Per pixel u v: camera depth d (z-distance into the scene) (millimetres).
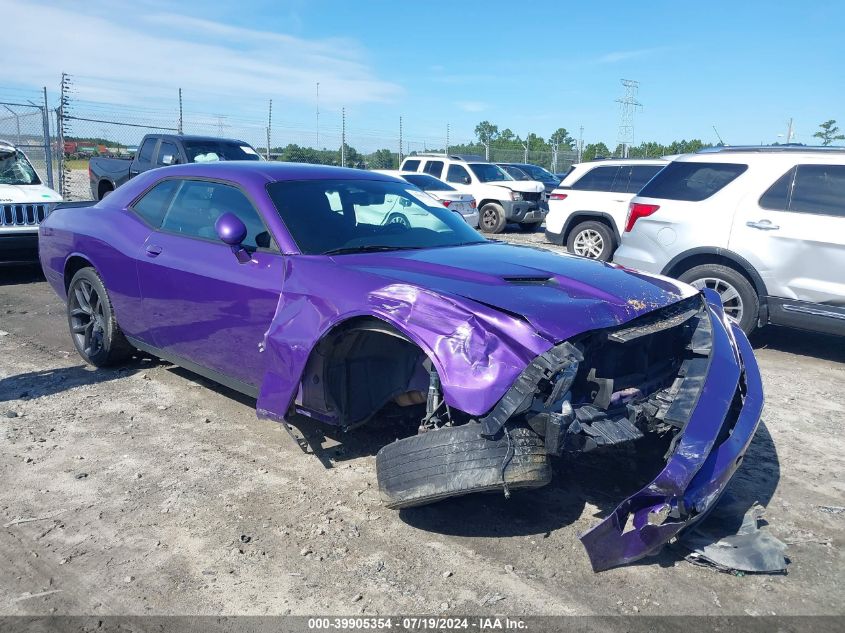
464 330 2797
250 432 4203
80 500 3367
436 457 2756
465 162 17797
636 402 3084
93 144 17875
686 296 3508
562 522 3270
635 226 7176
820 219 5973
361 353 3445
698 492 2752
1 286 8555
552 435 2645
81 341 5375
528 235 16750
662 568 2932
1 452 3857
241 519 3225
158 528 3137
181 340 4344
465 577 2832
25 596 2654
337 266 3453
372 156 27141
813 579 2883
